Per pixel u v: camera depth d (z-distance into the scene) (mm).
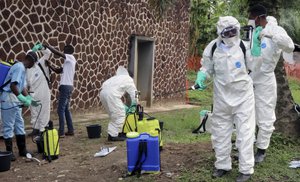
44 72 8492
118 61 13367
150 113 13195
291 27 23734
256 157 5637
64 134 8805
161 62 15477
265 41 5375
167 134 8969
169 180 5254
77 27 11727
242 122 4973
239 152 5027
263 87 5477
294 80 26656
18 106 6762
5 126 6812
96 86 12547
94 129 8578
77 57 11766
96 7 12320
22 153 7164
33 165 6656
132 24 13805
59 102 8727
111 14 12922
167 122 10625
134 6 13836
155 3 12133
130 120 8133
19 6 10156
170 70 16062
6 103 6691
